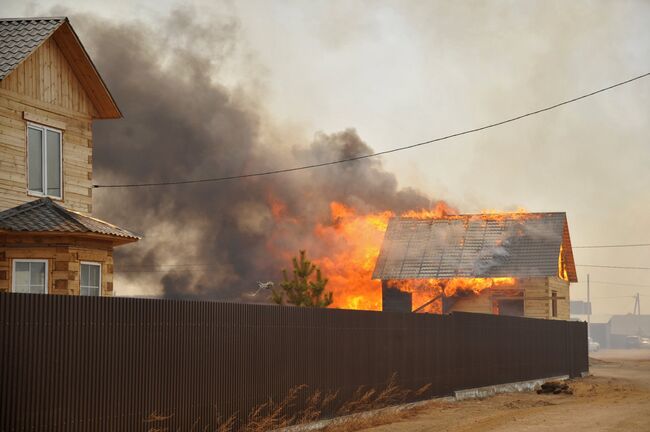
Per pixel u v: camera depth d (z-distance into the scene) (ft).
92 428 40.83
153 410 45.06
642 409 74.54
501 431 58.75
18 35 66.44
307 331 60.34
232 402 51.78
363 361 67.72
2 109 62.90
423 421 66.90
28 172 65.26
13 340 36.76
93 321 41.27
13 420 36.55
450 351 84.23
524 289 154.71
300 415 58.85
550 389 97.60
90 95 72.13
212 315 50.42
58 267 61.26
